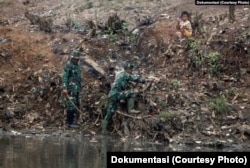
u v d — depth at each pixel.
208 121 27.25
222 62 30.72
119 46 32.78
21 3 39.50
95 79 30.39
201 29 32.50
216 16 33.75
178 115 27.30
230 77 30.14
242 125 26.88
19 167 20.83
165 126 26.91
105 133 27.86
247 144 25.81
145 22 34.53
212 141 26.00
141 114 27.80
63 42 33.69
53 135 27.56
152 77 30.05
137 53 32.47
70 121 28.61
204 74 30.48
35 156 22.70
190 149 24.81
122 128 27.64
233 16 33.12
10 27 35.59
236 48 31.11
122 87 27.94
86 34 34.19
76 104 28.83
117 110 28.09
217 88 29.41
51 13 37.50
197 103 28.20
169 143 26.25
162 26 33.84
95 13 35.53
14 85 31.14
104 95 29.12
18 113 29.67
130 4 37.47
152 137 26.83
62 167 21.03
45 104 30.00
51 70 31.44
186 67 30.95
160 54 32.03
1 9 38.47
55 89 30.22
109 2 37.97
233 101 28.67
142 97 28.41
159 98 28.44
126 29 33.91
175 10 35.72
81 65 31.19
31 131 28.30
